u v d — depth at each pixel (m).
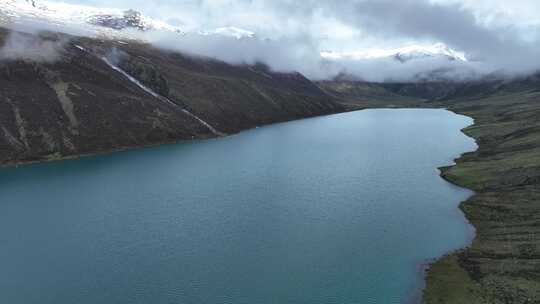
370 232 103.94
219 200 126.69
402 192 133.75
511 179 136.00
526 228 101.88
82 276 84.75
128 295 78.56
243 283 82.00
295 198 128.00
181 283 82.12
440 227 107.00
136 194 133.00
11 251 95.06
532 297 75.38
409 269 87.38
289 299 77.25
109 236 102.25
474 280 82.25
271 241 98.94
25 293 79.31
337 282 82.62
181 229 105.69
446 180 146.75
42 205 123.62
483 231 104.00
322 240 99.56
